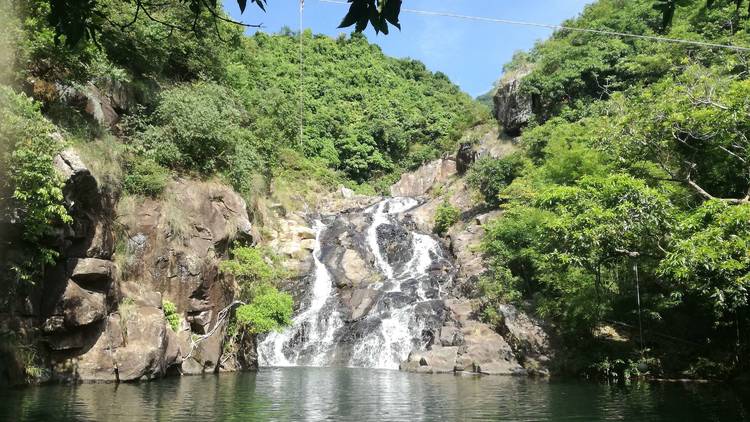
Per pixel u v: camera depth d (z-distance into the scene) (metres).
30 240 12.90
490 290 24.25
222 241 19.58
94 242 14.97
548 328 21.92
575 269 20.89
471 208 37.94
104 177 16.20
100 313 14.28
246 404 11.65
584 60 39.59
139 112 19.94
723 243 12.40
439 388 15.64
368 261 32.56
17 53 13.88
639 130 16.59
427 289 28.66
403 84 69.81
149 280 16.88
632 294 21.08
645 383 17.73
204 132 20.30
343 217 38.97
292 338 26.20
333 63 69.12
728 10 30.02
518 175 35.00
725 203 13.39
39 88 14.81
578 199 15.73
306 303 28.58
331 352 25.64
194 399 12.10
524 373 20.34
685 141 17.27
